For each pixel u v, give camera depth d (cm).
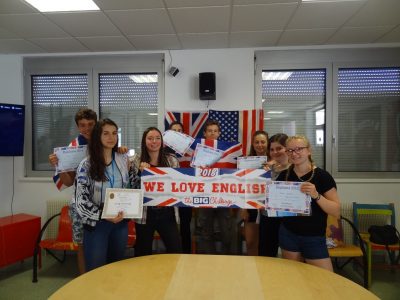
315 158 382
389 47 364
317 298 117
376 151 373
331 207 165
